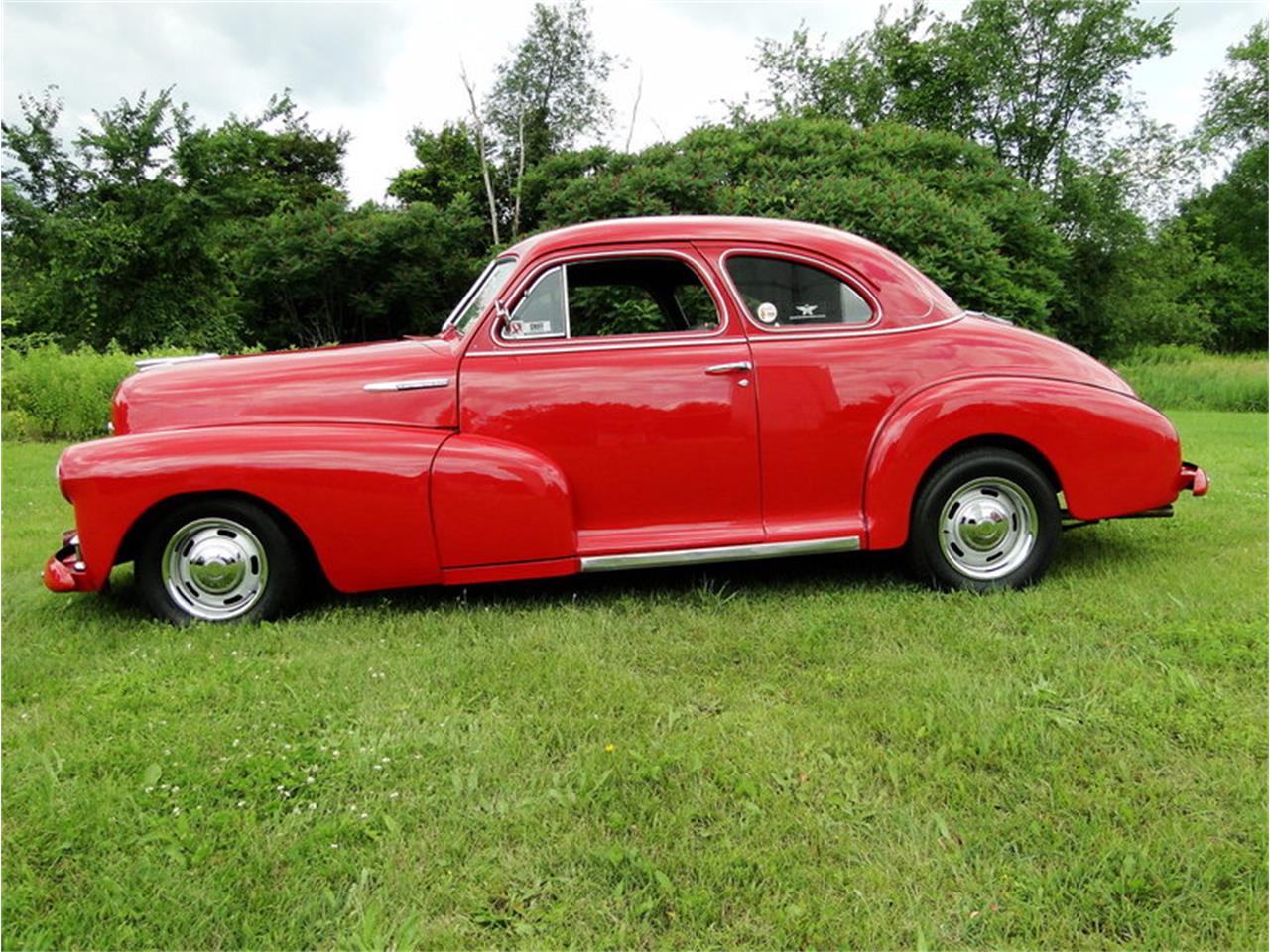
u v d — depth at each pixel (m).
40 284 19.69
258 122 21.77
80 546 3.52
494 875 2.04
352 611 3.83
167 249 19.58
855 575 4.25
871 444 3.86
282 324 15.91
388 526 3.57
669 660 3.25
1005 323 4.19
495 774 2.46
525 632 3.56
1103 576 4.06
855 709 2.78
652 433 3.76
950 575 3.88
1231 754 2.45
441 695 2.96
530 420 3.73
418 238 14.98
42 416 10.96
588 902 1.94
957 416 3.72
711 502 3.84
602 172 13.48
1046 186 26.03
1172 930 1.80
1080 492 3.84
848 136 13.80
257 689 3.01
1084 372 4.00
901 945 1.80
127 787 2.43
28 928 1.89
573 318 4.18
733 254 3.90
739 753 2.54
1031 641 3.27
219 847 2.17
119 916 1.92
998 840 2.10
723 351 3.80
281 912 1.93
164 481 3.47
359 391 3.76
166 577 3.68
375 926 1.84
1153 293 25.94
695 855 2.07
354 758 2.54
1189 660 3.07
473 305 4.17
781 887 1.97
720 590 4.02
